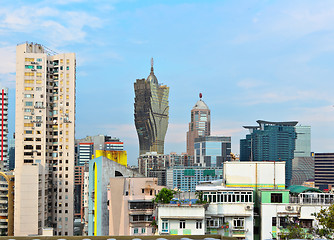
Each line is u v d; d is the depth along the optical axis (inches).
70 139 5954.7
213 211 2427.4
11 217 5487.2
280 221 2427.4
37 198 5142.7
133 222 3157.0
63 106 6008.9
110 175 3575.3
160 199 2598.4
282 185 2647.6
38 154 5797.2
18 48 5930.1
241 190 2456.9
